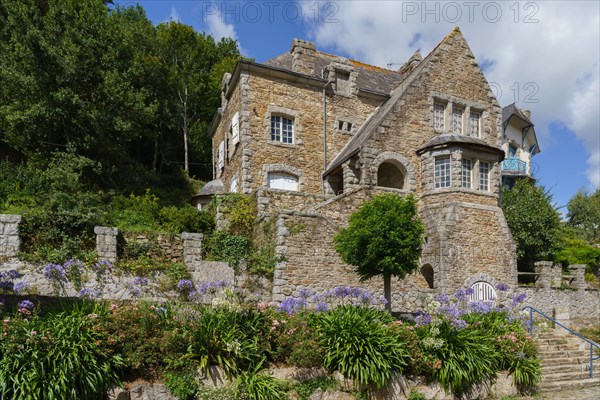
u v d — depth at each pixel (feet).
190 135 112.27
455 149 60.03
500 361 33.22
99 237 39.22
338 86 71.77
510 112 101.30
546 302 59.72
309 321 30.71
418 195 62.34
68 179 52.95
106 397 23.18
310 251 46.52
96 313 25.46
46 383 21.24
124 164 79.66
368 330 29.27
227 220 56.54
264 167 63.41
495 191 61.62
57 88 63.41
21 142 63.67
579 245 81.00
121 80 68.64
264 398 24.95
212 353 26.18
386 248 36.60
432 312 35.96
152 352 25.27
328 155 68.23
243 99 63.98
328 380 27.99
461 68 70.38
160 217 58.44
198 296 29.68
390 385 28.84
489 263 57.06
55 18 65.05
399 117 63.72
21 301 26.53
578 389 35.09
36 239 39.11
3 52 65.36
